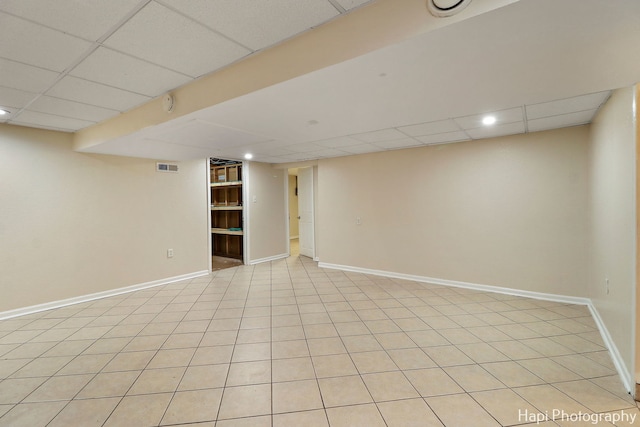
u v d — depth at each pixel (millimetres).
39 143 3473
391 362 2359
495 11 1197
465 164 4148
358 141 3918
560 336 2746
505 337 2748
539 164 3635
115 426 1710
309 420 1747
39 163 3479
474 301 3703
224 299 3941
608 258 2541
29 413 1817
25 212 3383
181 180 4922
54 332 2953
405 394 1973
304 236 6977
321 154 5047
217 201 7176
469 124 3107
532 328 2920
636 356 1889
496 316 3230
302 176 6930
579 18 1238
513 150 3791
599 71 1755
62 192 3654
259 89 1938
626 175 2061
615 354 2297
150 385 2092
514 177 3803
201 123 2684
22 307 3367
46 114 2941
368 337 2791
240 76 2029
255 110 2379
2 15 1427
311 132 3299
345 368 2285
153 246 4551
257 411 1825
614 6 1159
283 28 1639
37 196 3467
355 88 1970
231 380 2145
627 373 2010
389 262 4934
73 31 1582
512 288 3887
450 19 1289
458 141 4105
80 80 2191
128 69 2045
